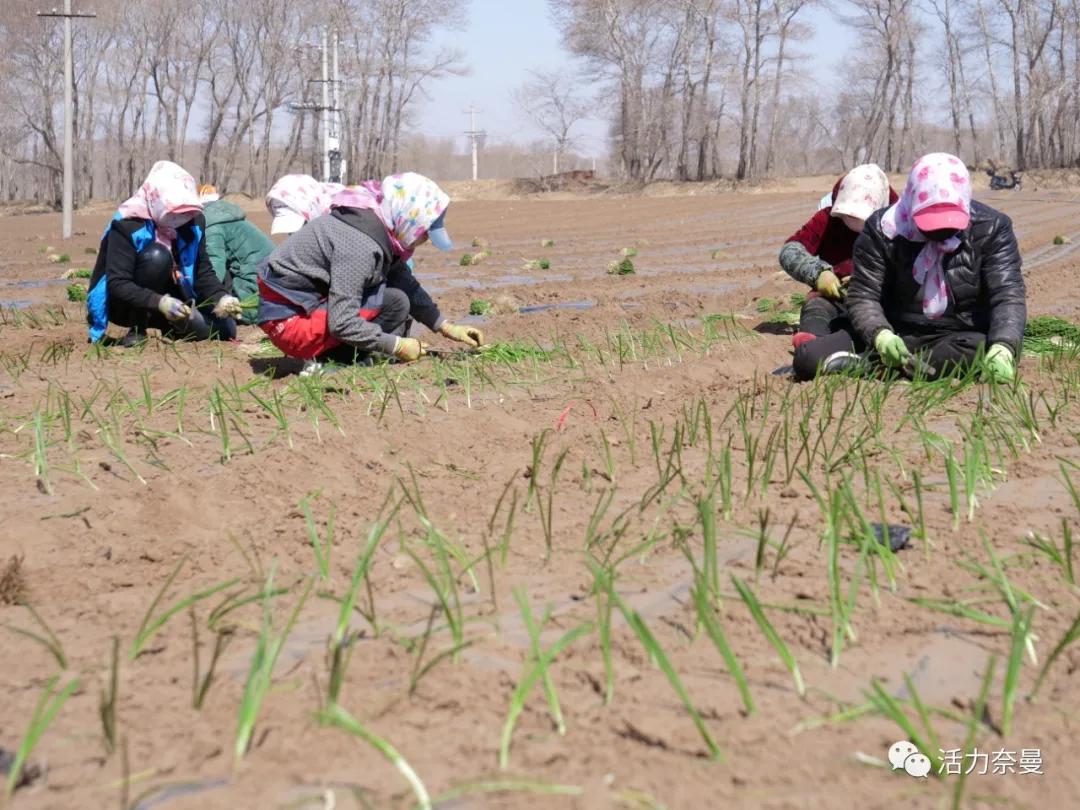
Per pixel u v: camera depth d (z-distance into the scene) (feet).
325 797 6.62
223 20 204.44
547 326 29.19
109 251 24.16
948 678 8.21
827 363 19.01
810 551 10.75
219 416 15.99
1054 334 22.98
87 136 211.82
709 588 9.43
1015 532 11.18
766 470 12.66
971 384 17.69
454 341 26.14
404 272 21.91
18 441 15.55
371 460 14.44
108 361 23.03
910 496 12.46
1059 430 15.42
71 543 11.47
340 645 8.43
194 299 25.52
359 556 10.86
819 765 6.97
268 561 10.85
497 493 12.94
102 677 8.25
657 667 8.29
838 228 24.17
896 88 210.79
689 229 77.15
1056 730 7.42
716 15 199.62
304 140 255.70
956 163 18.28
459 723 7.49
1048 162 222.28
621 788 6.70
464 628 9.12
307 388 17.57
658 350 23.62
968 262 18.63
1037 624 9.02
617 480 13.38
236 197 196.95
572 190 210.38
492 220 98.89
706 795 6.63
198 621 9.35
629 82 208.33
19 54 199.00
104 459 14.52
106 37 206.90
